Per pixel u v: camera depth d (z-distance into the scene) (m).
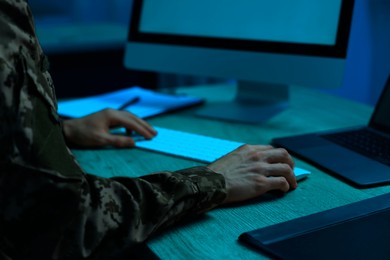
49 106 0.56
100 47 2.63
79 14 3.45
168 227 0.63
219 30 1.17
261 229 0.60
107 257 0.57
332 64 1.03
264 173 0.72
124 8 3.59
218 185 0.66
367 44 1.64
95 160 0.90
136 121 1.01
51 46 2.48
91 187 0.56
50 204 0.53
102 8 3.53
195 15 1.19
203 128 1.11
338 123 1.14
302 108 1.28
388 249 0.54
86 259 0.55
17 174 0.52
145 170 0.85
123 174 0.83
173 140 0.98
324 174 0.81
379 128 0.98
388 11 1.56
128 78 2.77
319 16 1.03
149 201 0.60
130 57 1.29
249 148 0.77
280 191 0.73
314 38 1.04
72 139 0.99
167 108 1.25
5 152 0.51
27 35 0.55
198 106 1.31
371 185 0.75
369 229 0.59
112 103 1.30
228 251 0.57
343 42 1.01
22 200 0.52
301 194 0.73
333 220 0.62
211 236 0.60
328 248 0.54
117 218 0.57
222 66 1.17
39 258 0.53
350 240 0.56
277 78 1.10
